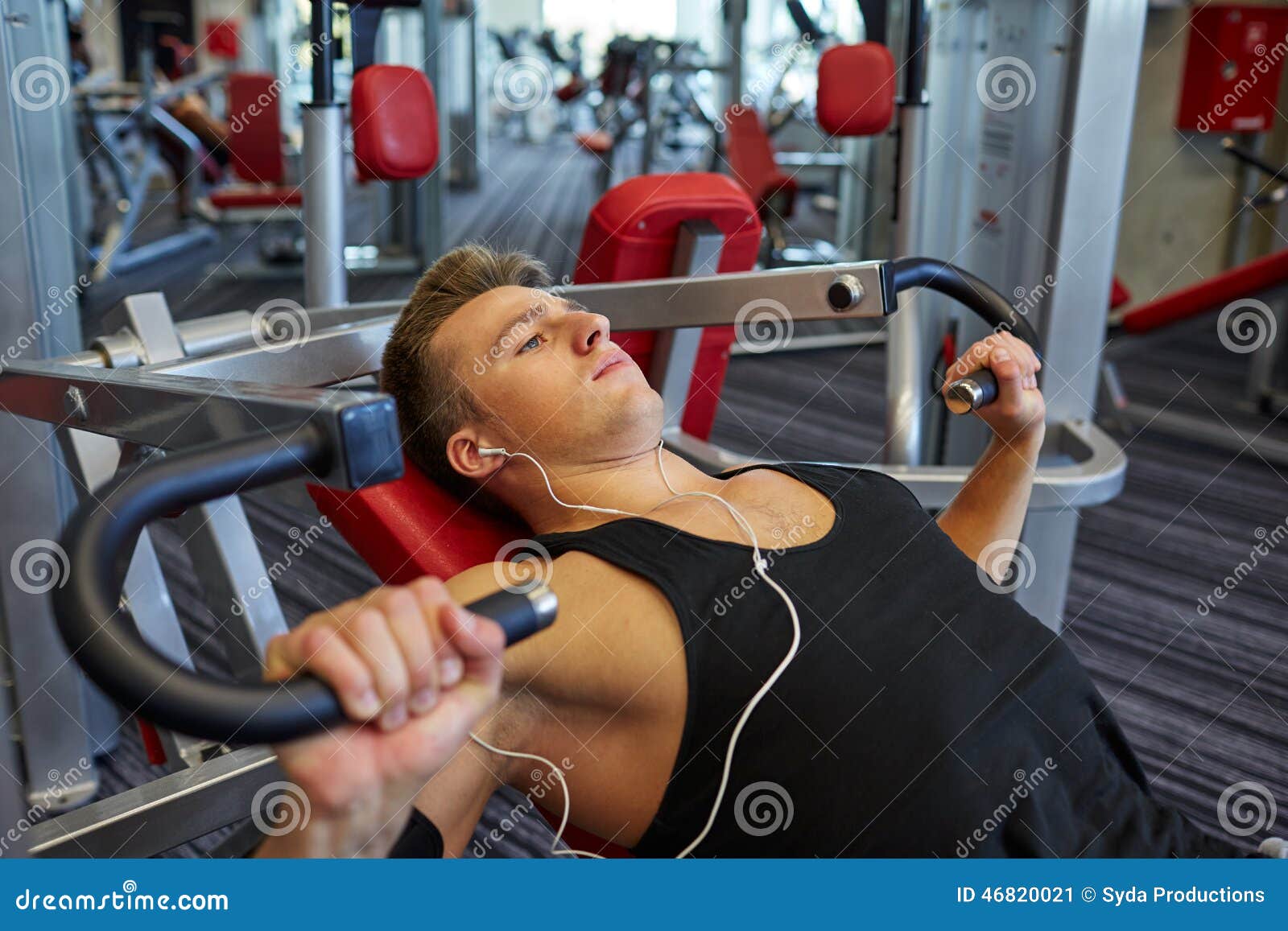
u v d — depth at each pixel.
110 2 6.76
